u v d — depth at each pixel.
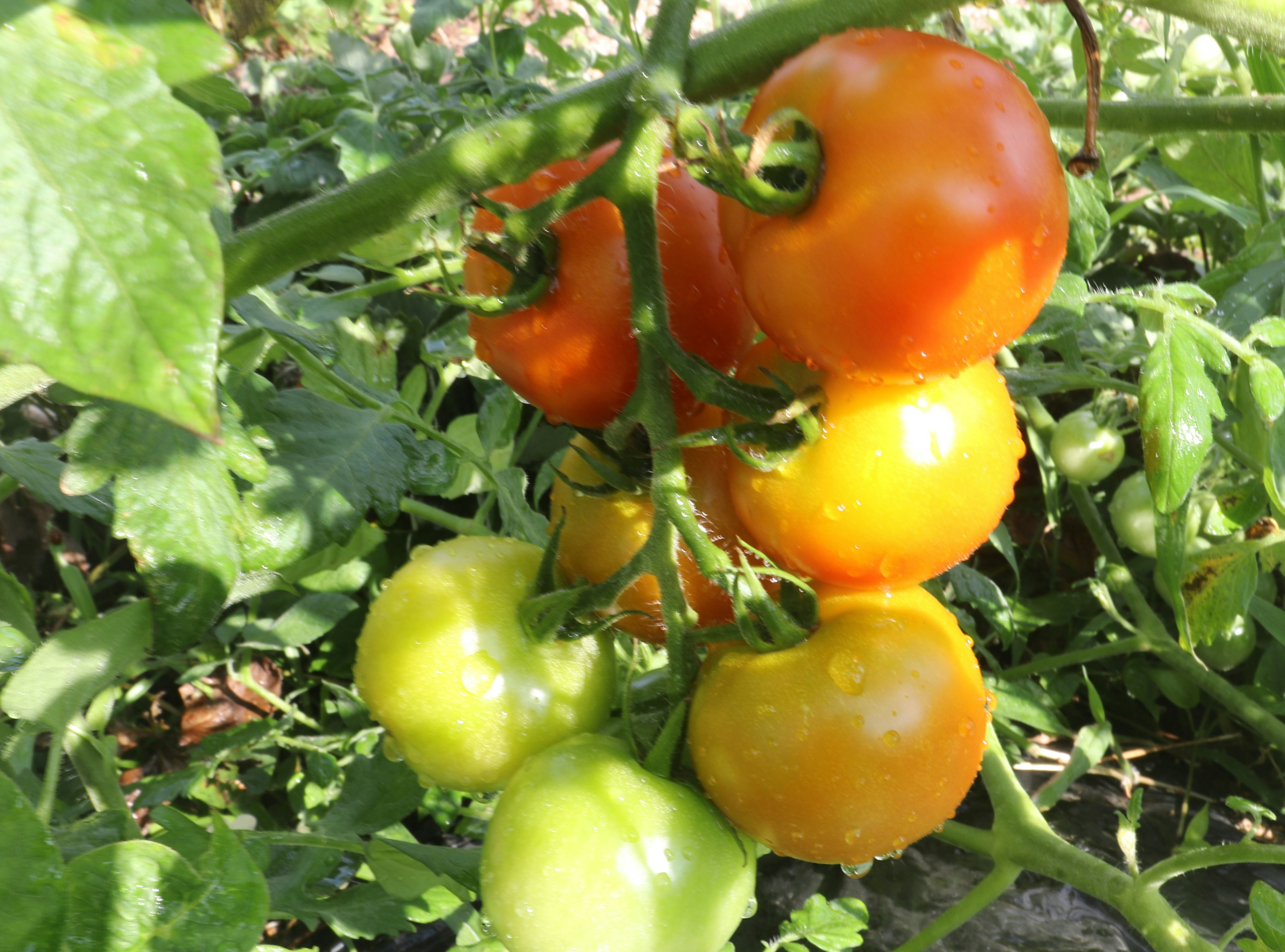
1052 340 0.49
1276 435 0.35
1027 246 0.22
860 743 0.24
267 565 0.35
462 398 0.66
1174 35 0.67
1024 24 0.82
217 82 0.27
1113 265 0.75
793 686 0.24
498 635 0.28
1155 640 0.57
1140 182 0.79
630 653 0.37
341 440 0.38
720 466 0.27
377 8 0.97
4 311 0.14
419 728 0.27
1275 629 0.52
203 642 0.55
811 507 0.24
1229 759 0.58
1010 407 0.26
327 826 0.39
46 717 0.28
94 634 0.29
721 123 0.21
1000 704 0.56
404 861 0.37
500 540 0.30
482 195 0.27
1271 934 0.31
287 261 0.28
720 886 0.25
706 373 0.23
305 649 0.59
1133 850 0.40
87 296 0.14
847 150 0.21
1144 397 0.28
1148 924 0.39
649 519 0.27
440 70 0.64
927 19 0.26
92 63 0.15
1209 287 0.54
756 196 0.22
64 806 0.42
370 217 0.27
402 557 0.60
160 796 0.45
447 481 0.39
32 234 0.14
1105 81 0.55
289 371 0.65
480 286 0.28
